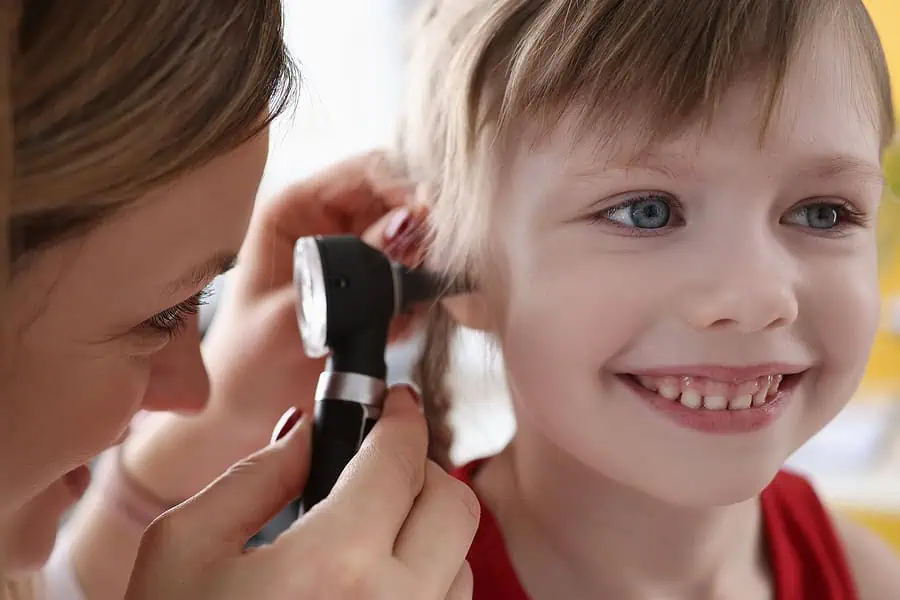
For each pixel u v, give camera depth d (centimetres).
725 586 80
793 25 60
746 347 62
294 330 83
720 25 60
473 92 72
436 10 85
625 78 62
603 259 64
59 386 52
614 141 62
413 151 86
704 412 65
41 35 43
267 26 51
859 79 64
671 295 62
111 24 44
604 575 77
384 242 81
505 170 70
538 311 68
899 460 110
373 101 122
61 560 86
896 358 112
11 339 47
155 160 46
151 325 57
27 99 43
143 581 53
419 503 60
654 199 64
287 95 55
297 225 87
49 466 56
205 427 85
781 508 88
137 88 45
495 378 90
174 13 46
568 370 67
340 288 66
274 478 61
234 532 57
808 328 64
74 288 49
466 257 74
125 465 87
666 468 66
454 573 57
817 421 68
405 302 70
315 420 66
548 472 77
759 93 59
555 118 65
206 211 51
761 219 61
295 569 51
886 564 88
